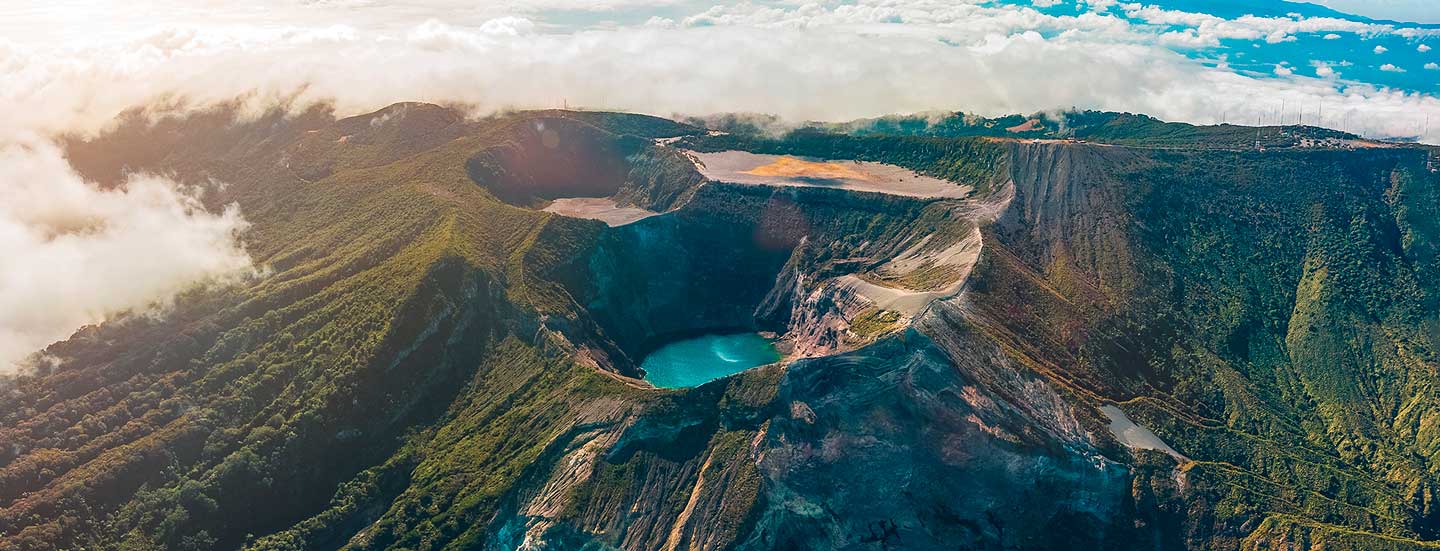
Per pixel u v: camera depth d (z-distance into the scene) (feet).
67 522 645.51
